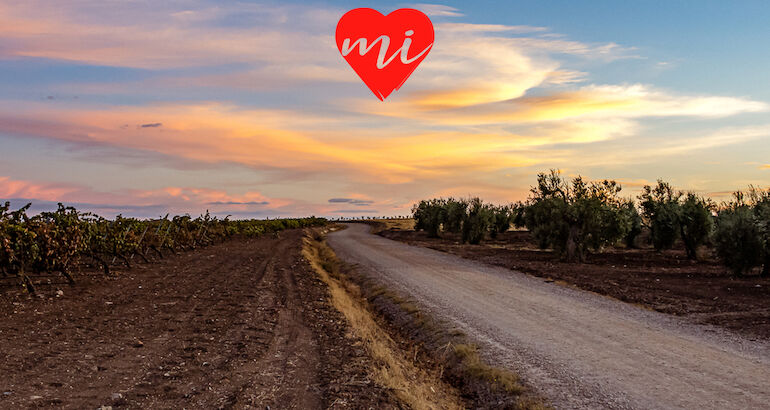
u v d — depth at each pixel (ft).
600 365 29.04
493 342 34.96
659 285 57.88
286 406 18.85
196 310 37.11
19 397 17.16
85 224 50.16
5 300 36.19
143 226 73.87
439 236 185.47
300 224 270.26
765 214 63.77
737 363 28.78
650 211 110.52
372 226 352.08
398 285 62.59
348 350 28.68
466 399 26.61
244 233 141.49
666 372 27.45
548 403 23.79
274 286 53.06
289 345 28.73
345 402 19.74
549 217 95.66
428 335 39.52
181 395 18.97
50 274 50.93
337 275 77.20
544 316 43.04
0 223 38.22
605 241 90.22
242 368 23.20
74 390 18.51
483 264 86.12
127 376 20.77
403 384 24.27
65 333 27.53
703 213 90.48
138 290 45.19
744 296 49.55
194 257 81.87
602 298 51.42
